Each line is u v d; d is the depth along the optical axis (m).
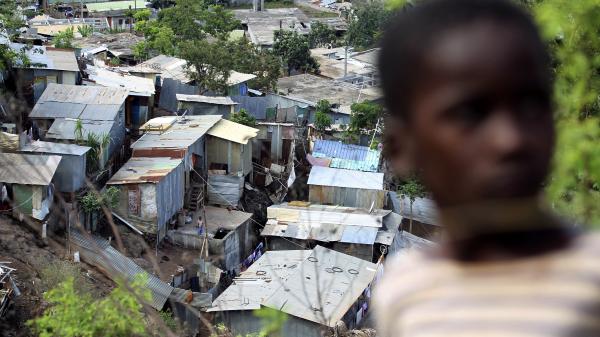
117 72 34.03
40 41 37.66
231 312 17.97
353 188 26.80
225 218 24.80
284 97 35.19
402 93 0.98
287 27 60.88
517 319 0.87
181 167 23.94
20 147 20.16
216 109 31.08
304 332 16.64
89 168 22.34
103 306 6.06
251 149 28.25
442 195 0.96
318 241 24.52
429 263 1.01
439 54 0.93
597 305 0.86
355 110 30.84
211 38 51.31
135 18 56.41
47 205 19.36
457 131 0.92
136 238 21.48
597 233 0.94
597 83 2.30
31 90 27.69
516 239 0.92
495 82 0.91
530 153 0.91
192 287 21.12
